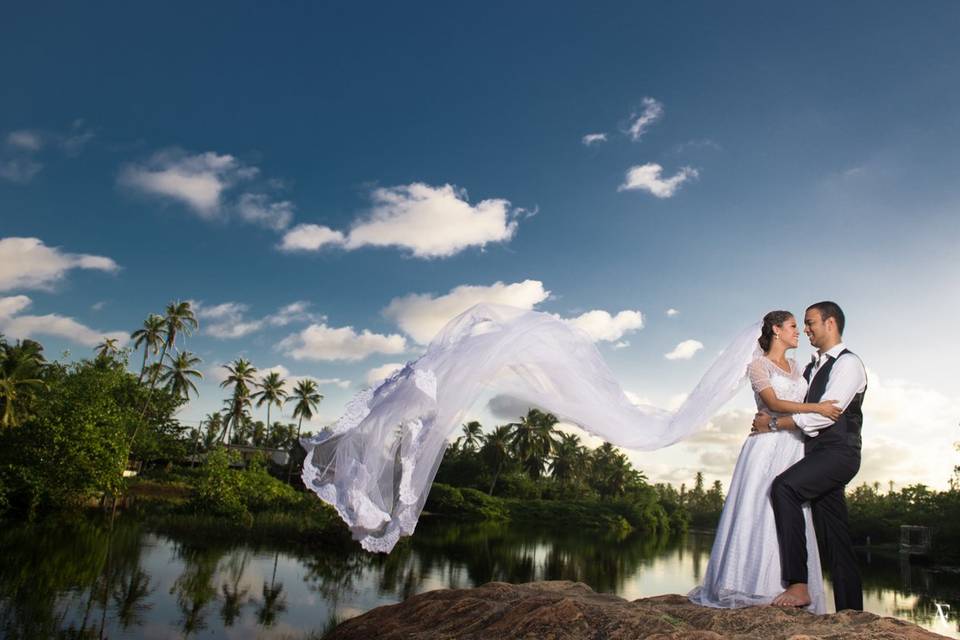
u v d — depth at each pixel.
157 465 63.50
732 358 4.60
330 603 18.67
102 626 14.73
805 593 4.11
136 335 53.56
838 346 4.47
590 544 46.19
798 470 4.23
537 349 4.56
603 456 95.81
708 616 3.88
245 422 70.94
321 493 4.22
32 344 42.44
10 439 29.52
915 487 68.44
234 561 24.00
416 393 4.35
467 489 67.31
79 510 31.89
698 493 119.81
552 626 3.91
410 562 27.69
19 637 13.51
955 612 22.73
